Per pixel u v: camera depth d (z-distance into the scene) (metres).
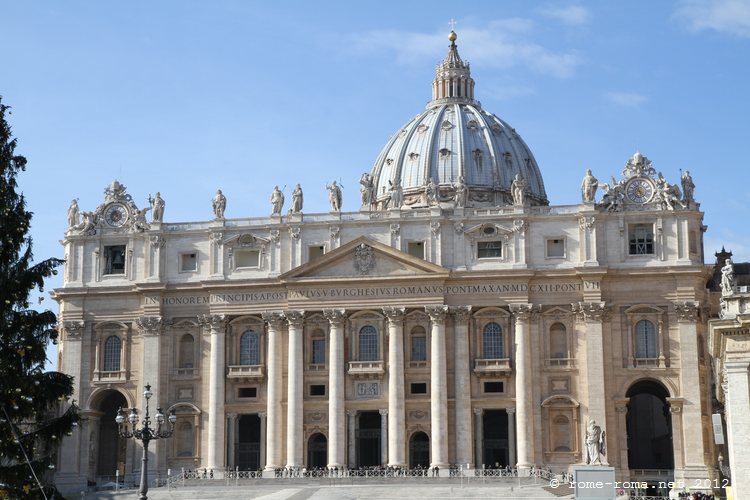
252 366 132.50
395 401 128.38
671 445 141.25
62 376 65.19
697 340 126.25
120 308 136.75
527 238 130.25
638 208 129.38
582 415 126.25
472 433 127.75
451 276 129.38
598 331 127.19
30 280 64.38
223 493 114.38
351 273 131.25
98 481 134.38
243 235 135.00
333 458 128.25
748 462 62.78
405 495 107.69
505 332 129.38
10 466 63.03
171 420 79.00
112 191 139.75
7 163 65.00
